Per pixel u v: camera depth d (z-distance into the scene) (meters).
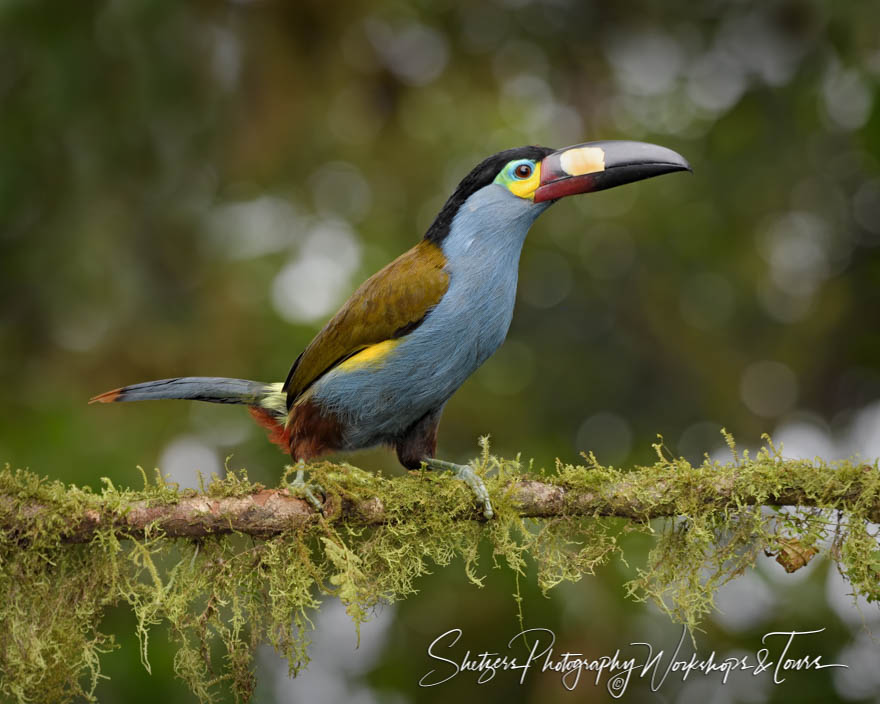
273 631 6.91
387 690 12.05
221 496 6.91
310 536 7.03
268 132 13.41
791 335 14.66
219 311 12.66
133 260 12.38
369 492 7.07
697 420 14.79
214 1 13.10
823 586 11.24
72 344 12.53
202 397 8.95
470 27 14.61
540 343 15.11
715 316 14.83
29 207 12.20
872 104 12.83
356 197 14.59
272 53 13.53
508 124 14.66
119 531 6.77
